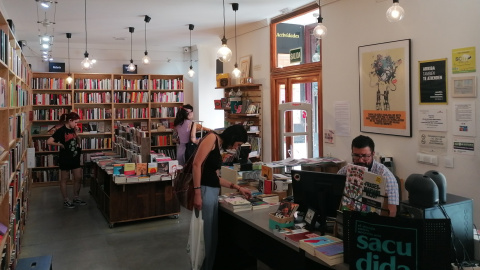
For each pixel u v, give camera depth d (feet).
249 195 11.93
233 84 26.81
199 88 32.45
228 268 12.97
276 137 22.82
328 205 8.93
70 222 19.20
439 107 13.26
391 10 10.94
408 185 7.38
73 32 26.53
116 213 18.13
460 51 12.48
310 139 19.21
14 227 12.26
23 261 9.68
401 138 14.83
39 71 30.22
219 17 22.48
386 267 6.44
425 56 13.70
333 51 18.19
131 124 32.24
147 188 18.76
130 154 20.44
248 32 25.09
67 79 27.63
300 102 19.72
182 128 22.50
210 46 32.68
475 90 12.05
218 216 12.69
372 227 6.59
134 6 19.61
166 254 14.94
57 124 30.04
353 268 6.73
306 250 7.89
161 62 33.88
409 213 7.27
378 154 15.92
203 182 11.47
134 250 15.38
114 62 32.45
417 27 13.94
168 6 19.70
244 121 25.32
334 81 18.20
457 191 12.79
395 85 14.85
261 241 10.58
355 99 16.99
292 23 21.91
